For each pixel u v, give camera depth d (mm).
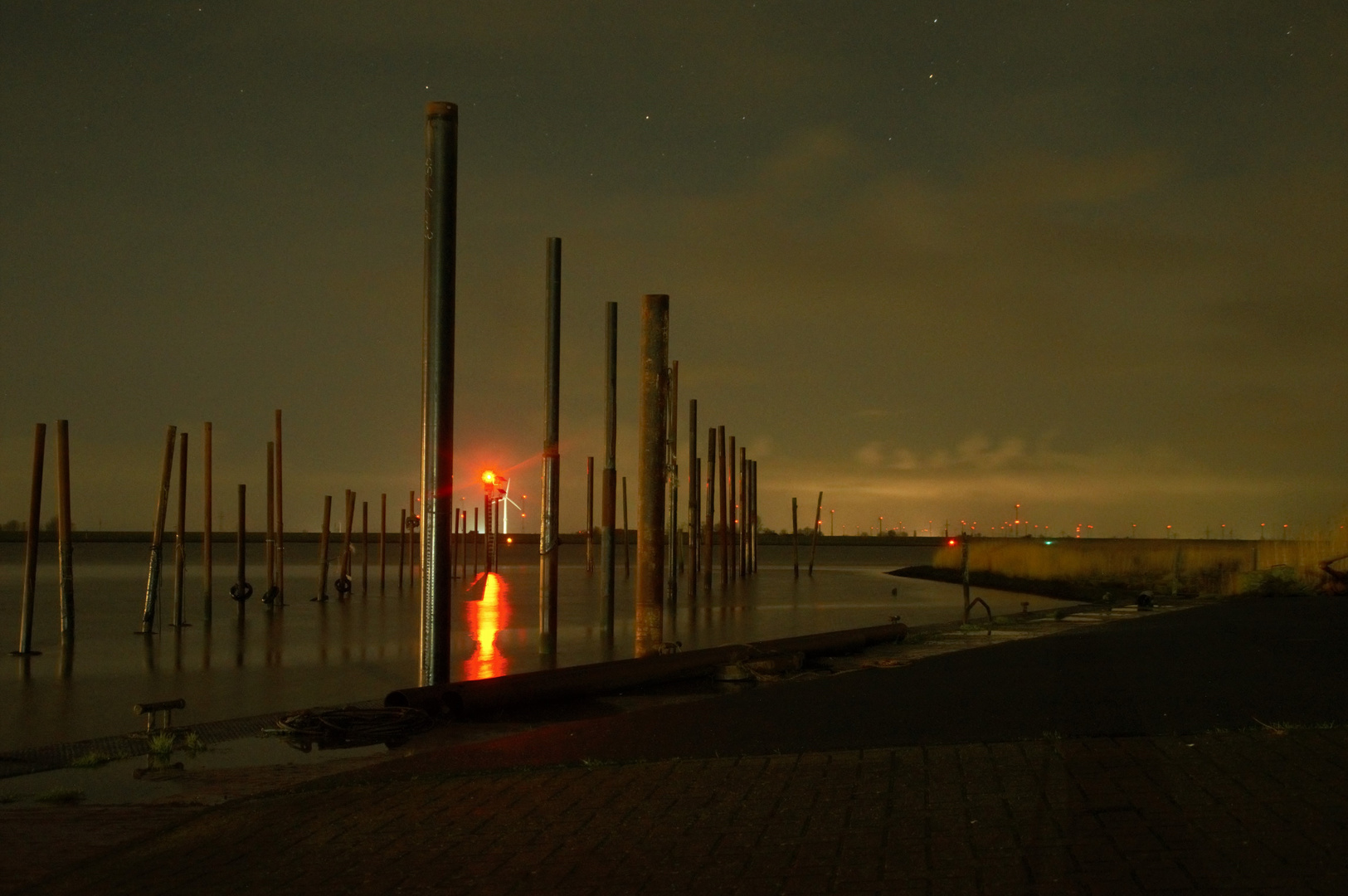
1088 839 5953
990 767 7648
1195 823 6102
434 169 12664
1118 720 9172
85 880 6254
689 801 7199
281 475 36562
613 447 22156
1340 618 19953
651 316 17750
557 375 20391
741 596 41625
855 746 8609
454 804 7422
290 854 6539
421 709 11523
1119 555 51781
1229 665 12664
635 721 10188
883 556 134750
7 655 22469
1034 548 54281
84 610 34844
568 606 34625
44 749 10594
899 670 13516
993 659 14375
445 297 12625
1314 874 5234
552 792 7590
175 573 28812
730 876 5738
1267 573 30828
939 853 5879
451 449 12680
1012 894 5227
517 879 5898
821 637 17203
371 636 25406
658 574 17500
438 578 12547
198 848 6762
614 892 5637
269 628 28234
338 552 109562
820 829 6441
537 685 12539
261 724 11836
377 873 6129
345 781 8227
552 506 20266
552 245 20500
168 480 27875
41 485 23719
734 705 10914
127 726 13133
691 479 43594
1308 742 7922
